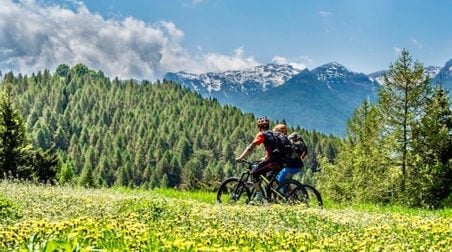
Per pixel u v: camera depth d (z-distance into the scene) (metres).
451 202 41.16
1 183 16.95
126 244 6.84
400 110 46.91
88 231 7.27
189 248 6.77
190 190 23.16
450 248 7.64
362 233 9.15
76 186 18.39
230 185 14.55
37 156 50.94
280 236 8.18
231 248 6.58
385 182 45.69
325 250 7.34
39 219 8.81
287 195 13.80
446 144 45.00
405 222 10.48
